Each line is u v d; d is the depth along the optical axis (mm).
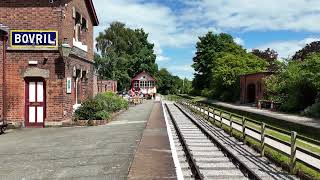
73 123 21219
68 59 21266
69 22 21734
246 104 51312
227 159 12633
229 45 76812
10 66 20453
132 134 17609
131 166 10555
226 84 60875
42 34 20422
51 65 20484
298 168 10766
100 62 84750
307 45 52562
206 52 92625
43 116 20719
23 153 12875
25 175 9773
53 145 14484
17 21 20453
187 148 12773
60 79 20484
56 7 20391
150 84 87938
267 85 41156
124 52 93438
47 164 11070
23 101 20578
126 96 57062
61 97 20562
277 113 33469
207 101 62656
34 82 20703
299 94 34125
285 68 39156
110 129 19719
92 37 28625
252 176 9836
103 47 91250
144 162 11109
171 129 21000
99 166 10656
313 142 9695
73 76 22688
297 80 34312
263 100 42062
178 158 11977
